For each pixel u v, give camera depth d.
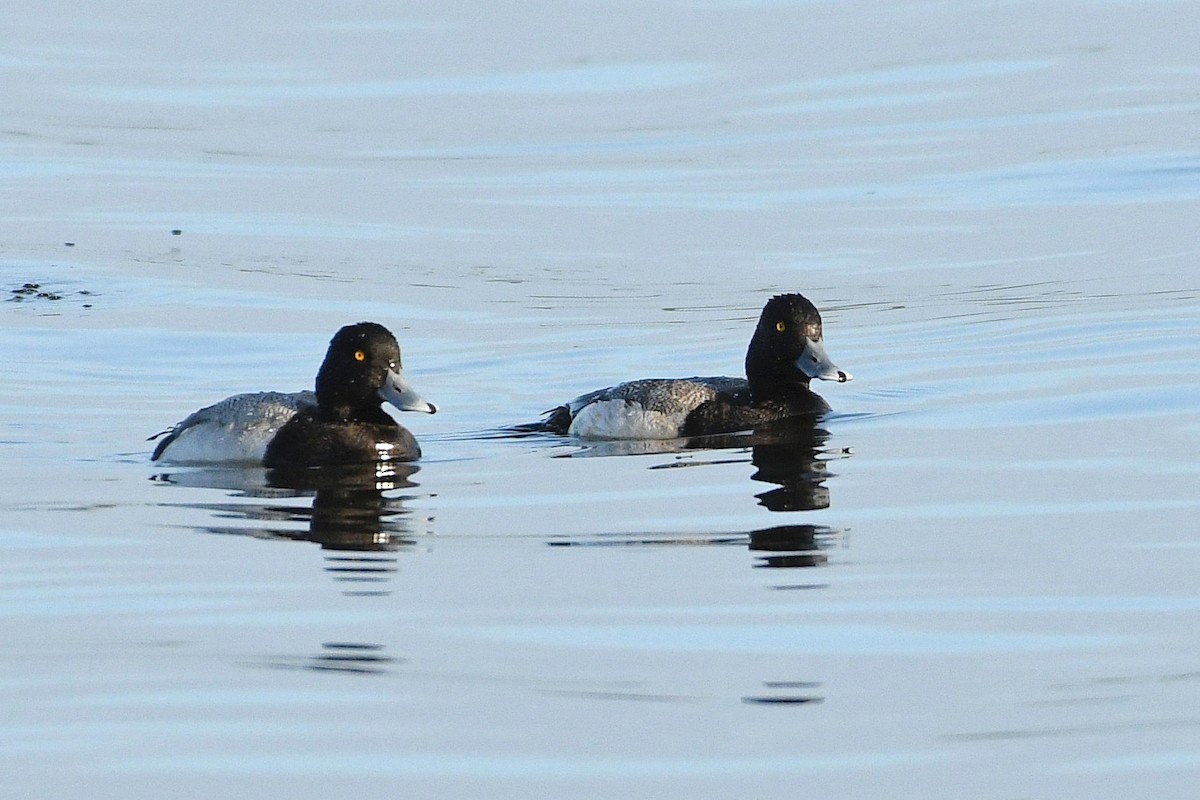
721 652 9.43
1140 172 31.53
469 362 19.08
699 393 15.91
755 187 32.31
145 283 24.05
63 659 9.36
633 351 19.56
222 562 11.23
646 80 45.91
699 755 8.09
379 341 14.73
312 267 25.53
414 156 37.28
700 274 24.66
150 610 10.20
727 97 43.06
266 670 9.17
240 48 52.97
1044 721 8.44
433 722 8.47
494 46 52.09
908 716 8.52
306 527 12.17
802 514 12.41
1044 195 30.11
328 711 8.61
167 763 8.02
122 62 50.66
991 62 45.44
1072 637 9.62
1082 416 15.35
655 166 35.00
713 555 11.33
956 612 10.06
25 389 17.47
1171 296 21.16
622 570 10.99
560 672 9.15
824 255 25.97
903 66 45.41
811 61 47.06
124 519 12.40
